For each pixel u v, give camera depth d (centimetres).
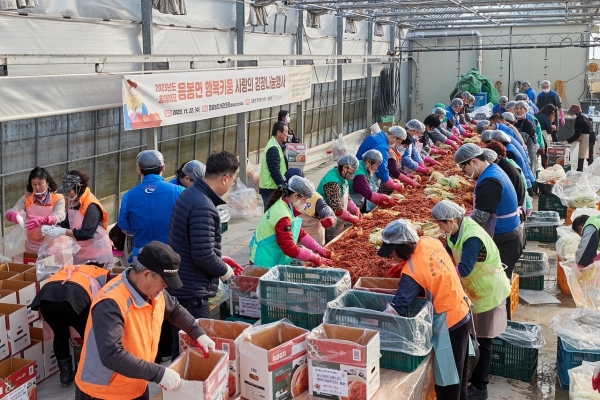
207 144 1236
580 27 2309
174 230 461
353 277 532
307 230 699
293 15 1477
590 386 498
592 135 1554
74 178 630
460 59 2470
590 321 596
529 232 1003
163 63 1001
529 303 762
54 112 718
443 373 445
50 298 514
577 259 657
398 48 2336
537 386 573
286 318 471
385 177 893
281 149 936
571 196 996
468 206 822
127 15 898
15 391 477
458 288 446
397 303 430
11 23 705
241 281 533
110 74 783
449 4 1464
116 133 963
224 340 378
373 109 2334
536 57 2398
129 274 336
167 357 594
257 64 1320
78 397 349
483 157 640
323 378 382
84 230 623
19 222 641
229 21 1177
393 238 429
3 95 649
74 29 801
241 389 381
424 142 1211
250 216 1189
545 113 1501
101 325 322
